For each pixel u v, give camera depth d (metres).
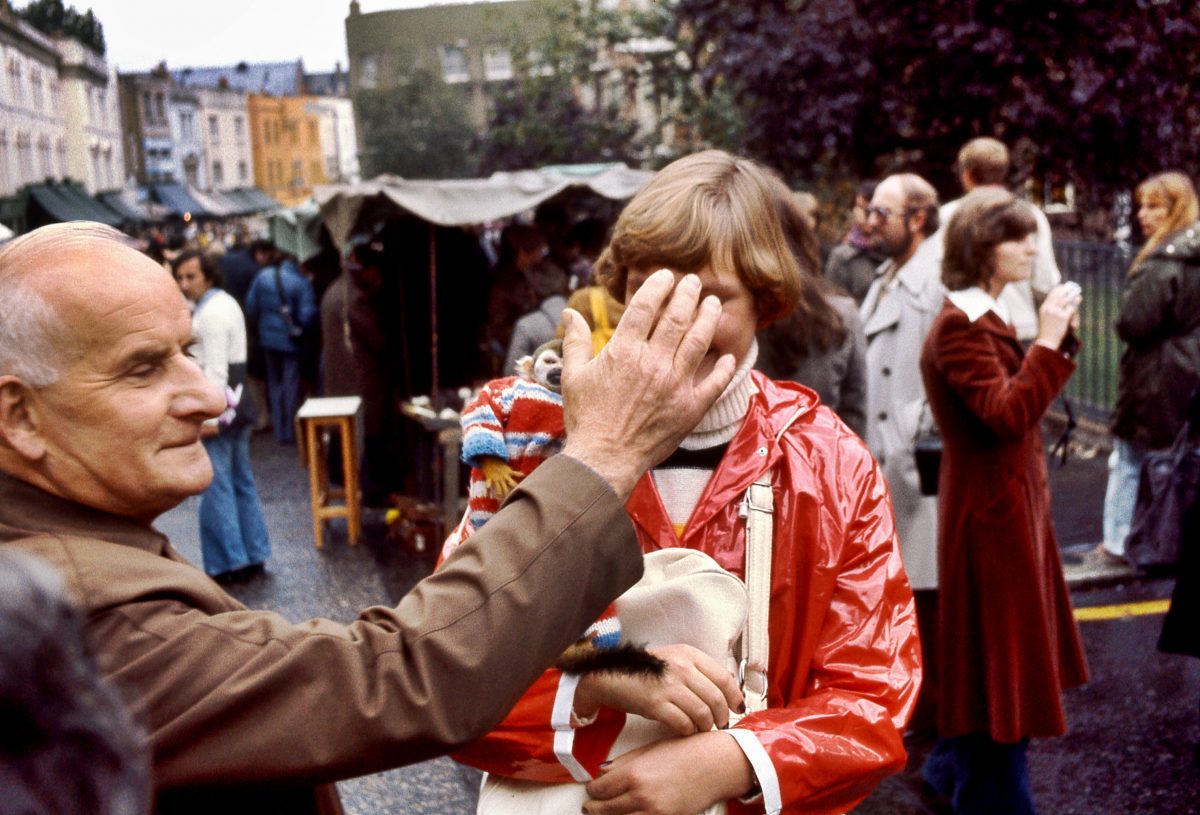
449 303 8.23
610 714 1.45
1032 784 4.08
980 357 3.36
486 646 1.13
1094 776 4.12
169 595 1.14
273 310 11.20
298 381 11.45
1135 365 5.89
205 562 6.65
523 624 1.14
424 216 7.27
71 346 1.15
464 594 1.15
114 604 1.09
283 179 97.62
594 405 1.25
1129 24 9.49
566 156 14.42
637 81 14.73
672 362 1.25
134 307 1.17
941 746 3.81
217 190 84.25
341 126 102.50
